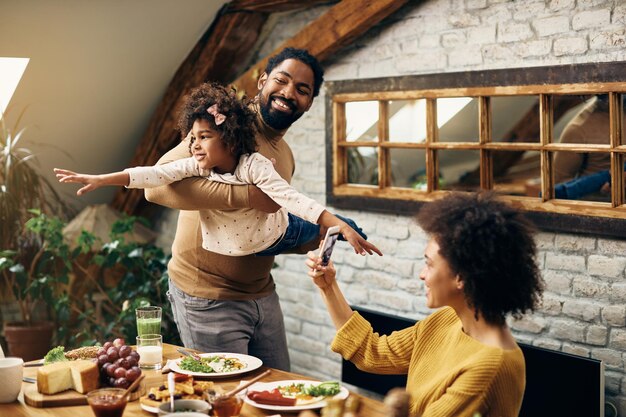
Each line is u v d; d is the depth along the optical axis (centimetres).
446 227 192
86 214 531
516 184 365
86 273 499
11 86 457
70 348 493
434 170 393
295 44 432
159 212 568
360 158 429
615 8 323
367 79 412
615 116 324
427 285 198
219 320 292
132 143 533
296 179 463
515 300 188
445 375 194
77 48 445
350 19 402
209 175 270
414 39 395
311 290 461
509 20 357
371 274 425
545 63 346
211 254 290
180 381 229
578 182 341
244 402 220
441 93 379
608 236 332
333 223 258
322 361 456
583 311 341
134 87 489
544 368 339
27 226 466
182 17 456
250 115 271
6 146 471
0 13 404
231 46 470
